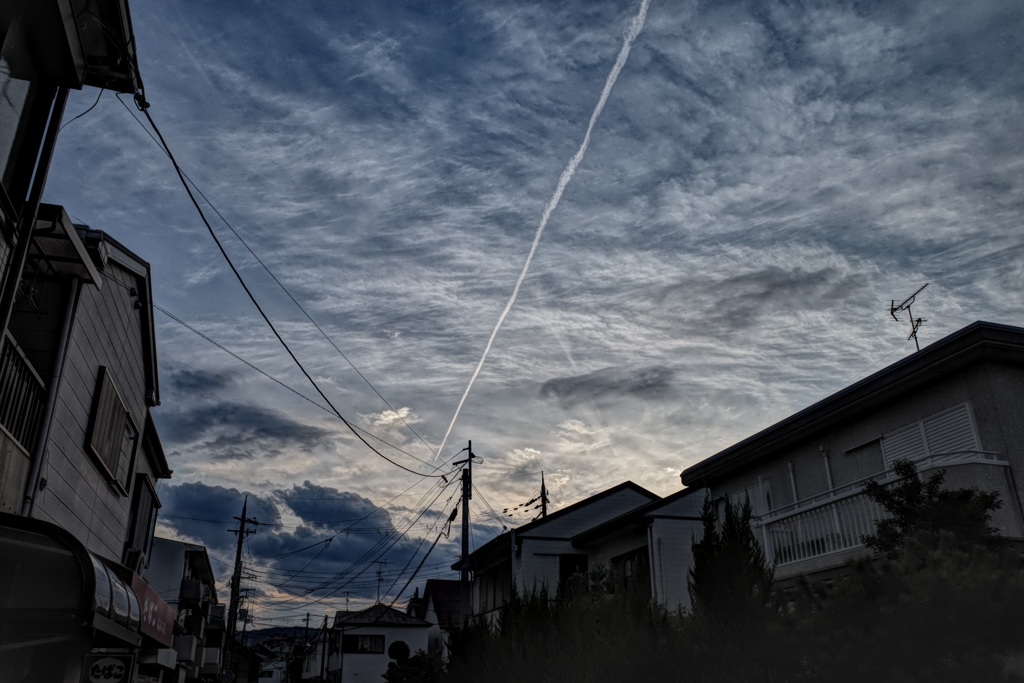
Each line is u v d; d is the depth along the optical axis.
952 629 7.15
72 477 13.11
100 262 12.91
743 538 10.12
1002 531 11.06
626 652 11.16
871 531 12.60
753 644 8.99
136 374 17.27
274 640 106.88
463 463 27.83
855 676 7.46
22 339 11.73
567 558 26.83
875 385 14.04
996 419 11.92
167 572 37.28
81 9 8.53
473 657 17.30
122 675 11.71
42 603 8.45
